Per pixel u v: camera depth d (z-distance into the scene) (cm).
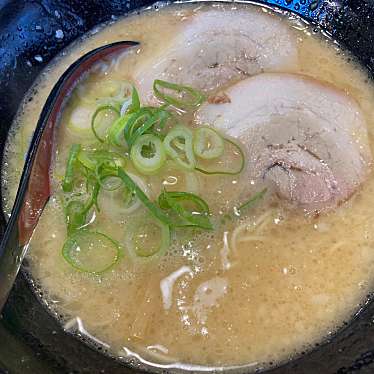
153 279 17
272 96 19
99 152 18
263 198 18
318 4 22
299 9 22
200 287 17
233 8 22
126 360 16
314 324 16
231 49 20
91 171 17
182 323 16
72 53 22
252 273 17
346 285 17
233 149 18
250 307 17
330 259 17
